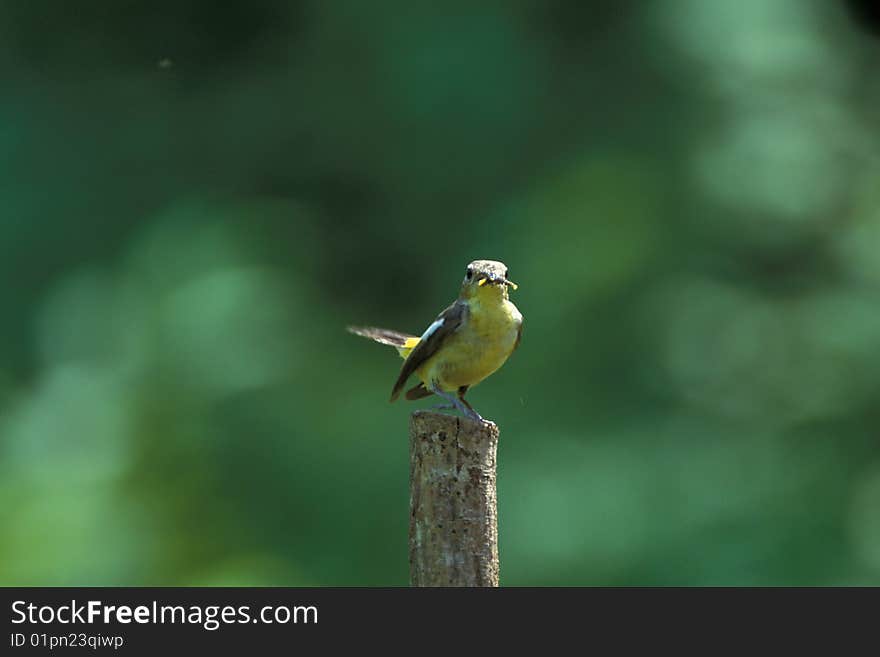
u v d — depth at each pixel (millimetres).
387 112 17125
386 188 17281
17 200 18156
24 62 18859
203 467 13547
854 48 16828
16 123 18516
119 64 18875
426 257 17062
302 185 17812
